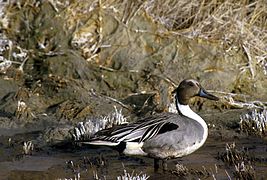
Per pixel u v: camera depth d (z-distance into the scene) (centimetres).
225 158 1113
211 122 1349
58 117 1360
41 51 1538
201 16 1645
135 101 1438
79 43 1544
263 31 1648
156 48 1545
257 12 1672
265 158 1116
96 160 1120
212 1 1659
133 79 1498
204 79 1503
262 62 1577
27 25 1573
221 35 1597
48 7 1579
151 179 1018
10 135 1263
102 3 1591
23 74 1514
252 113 1330
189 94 1113
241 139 1244
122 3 1599
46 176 1032
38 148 1185
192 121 1083
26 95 1433
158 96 1416
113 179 1012
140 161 1118
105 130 1074
